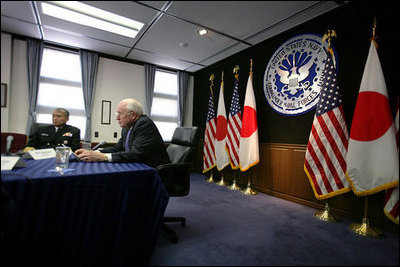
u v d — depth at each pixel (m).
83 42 3.56
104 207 1.20
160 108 4.80
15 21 2.92
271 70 3.27
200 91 5.02
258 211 2.48
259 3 2.36
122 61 4.30
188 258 1.46
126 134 2.20
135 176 1.29
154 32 3.12
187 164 1.79
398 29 2.06
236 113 3.58
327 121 2.33
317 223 2.15
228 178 4.01
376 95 1.97
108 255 1.23
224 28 2.95
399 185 1.82
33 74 3.46
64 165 1.29
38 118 3.57
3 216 0.87
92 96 3.96
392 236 1.90
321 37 2.65
